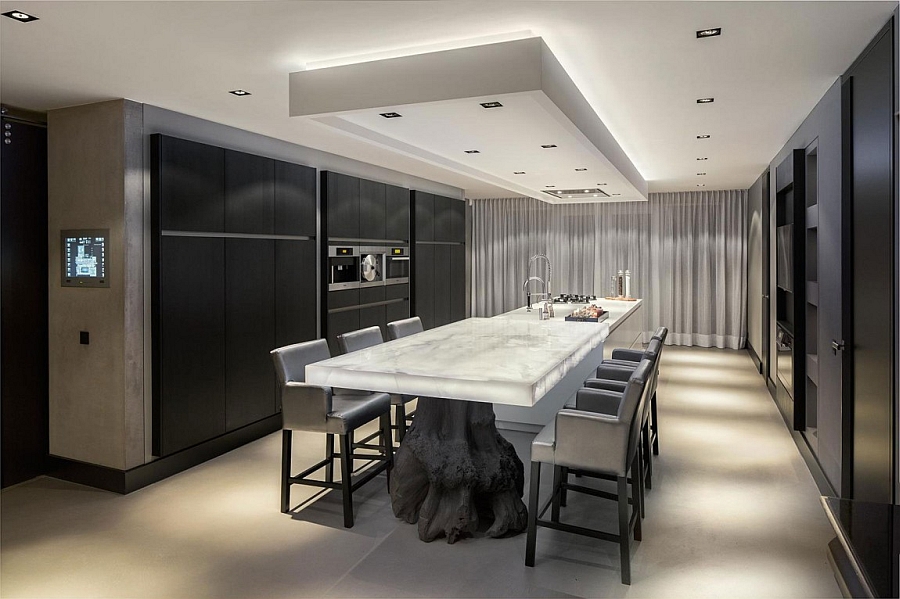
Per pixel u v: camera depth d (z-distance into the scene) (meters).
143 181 4.07
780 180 5.82
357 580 2.81
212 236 4.54
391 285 7.23
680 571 2.88
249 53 3.07
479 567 2.92
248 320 4.93
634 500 3.16
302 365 3.68
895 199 2.62
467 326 4.81
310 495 3.85
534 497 2.89
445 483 3.15
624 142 5.61
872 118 2.94
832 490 3.71
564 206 10.55
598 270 10.41
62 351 4.20
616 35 2.88
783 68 3.39
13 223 4.10
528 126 3.55
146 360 4.12
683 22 2.72
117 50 3.02
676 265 10.10
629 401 2.72
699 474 4.21
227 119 4.55
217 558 3.04
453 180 8.32
